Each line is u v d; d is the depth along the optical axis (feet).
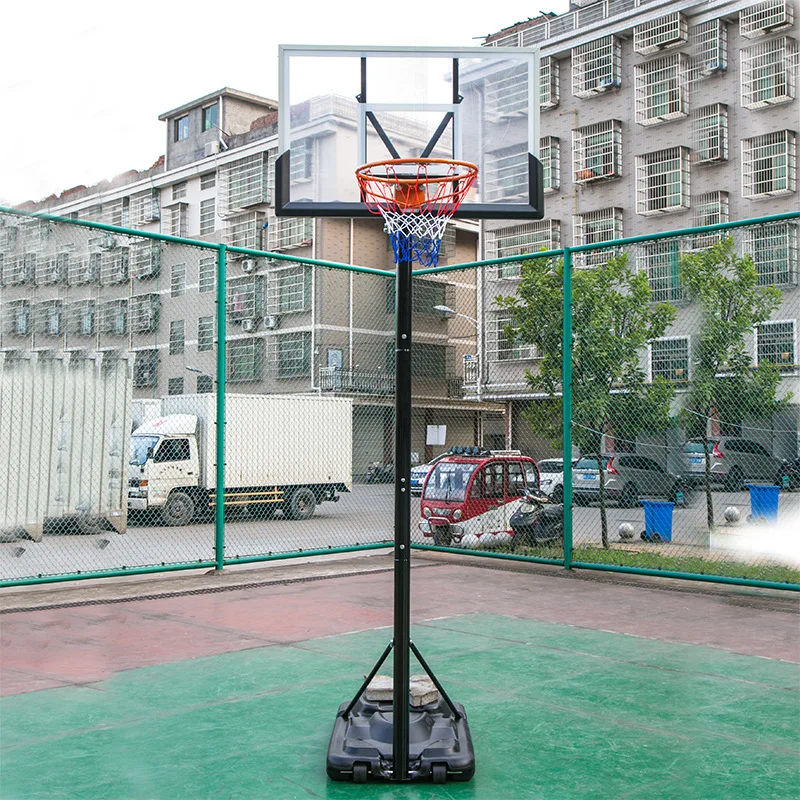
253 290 97.40
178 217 128.57
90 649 18.08
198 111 133.80
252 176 120.67
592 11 108.99
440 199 12.75
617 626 20.67
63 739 12.55
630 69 105.50
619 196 106.63
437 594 25.12
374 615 21.94
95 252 47.75
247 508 56.49
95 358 27.76
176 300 90.89
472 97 14.06
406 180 12.66
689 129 100.89
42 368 26.63
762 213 96.68
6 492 25.77
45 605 22.98
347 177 13.66
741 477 53.36
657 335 34.50
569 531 29.68
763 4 95.35
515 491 34.55
